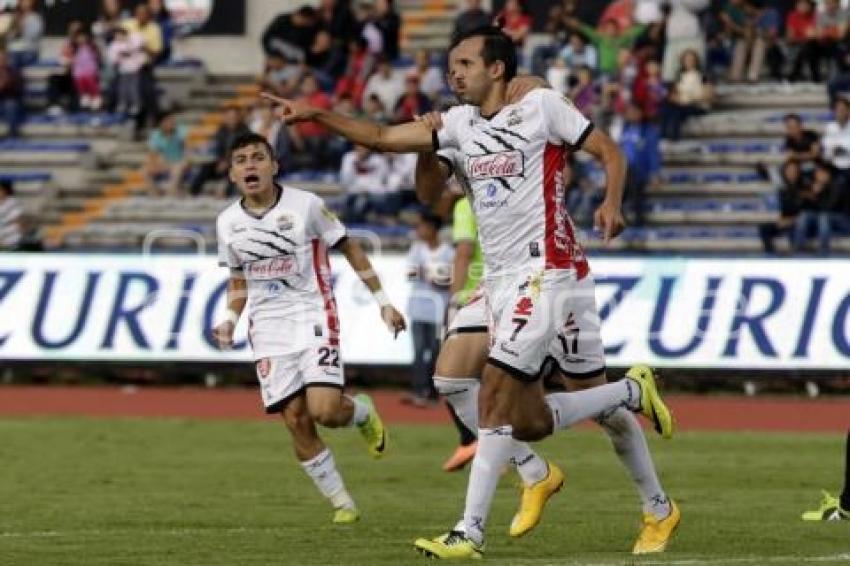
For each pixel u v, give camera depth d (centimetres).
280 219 3344
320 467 3353
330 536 3103
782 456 4756
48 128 8712
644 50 7862
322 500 3759
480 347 2916
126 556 2812
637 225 7606
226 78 8938
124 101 8675
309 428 3369
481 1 8112
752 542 2983
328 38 8262
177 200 8144
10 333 6788
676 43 8081
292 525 3303
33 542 3020
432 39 8731
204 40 9031
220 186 8188
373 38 8269
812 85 8231
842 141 7488
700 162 7956
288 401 3359
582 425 5650
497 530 3192
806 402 6325
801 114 8112
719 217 7700
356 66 8225
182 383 6838
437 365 2953
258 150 3350
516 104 2708
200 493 3900
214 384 6781
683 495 3844
